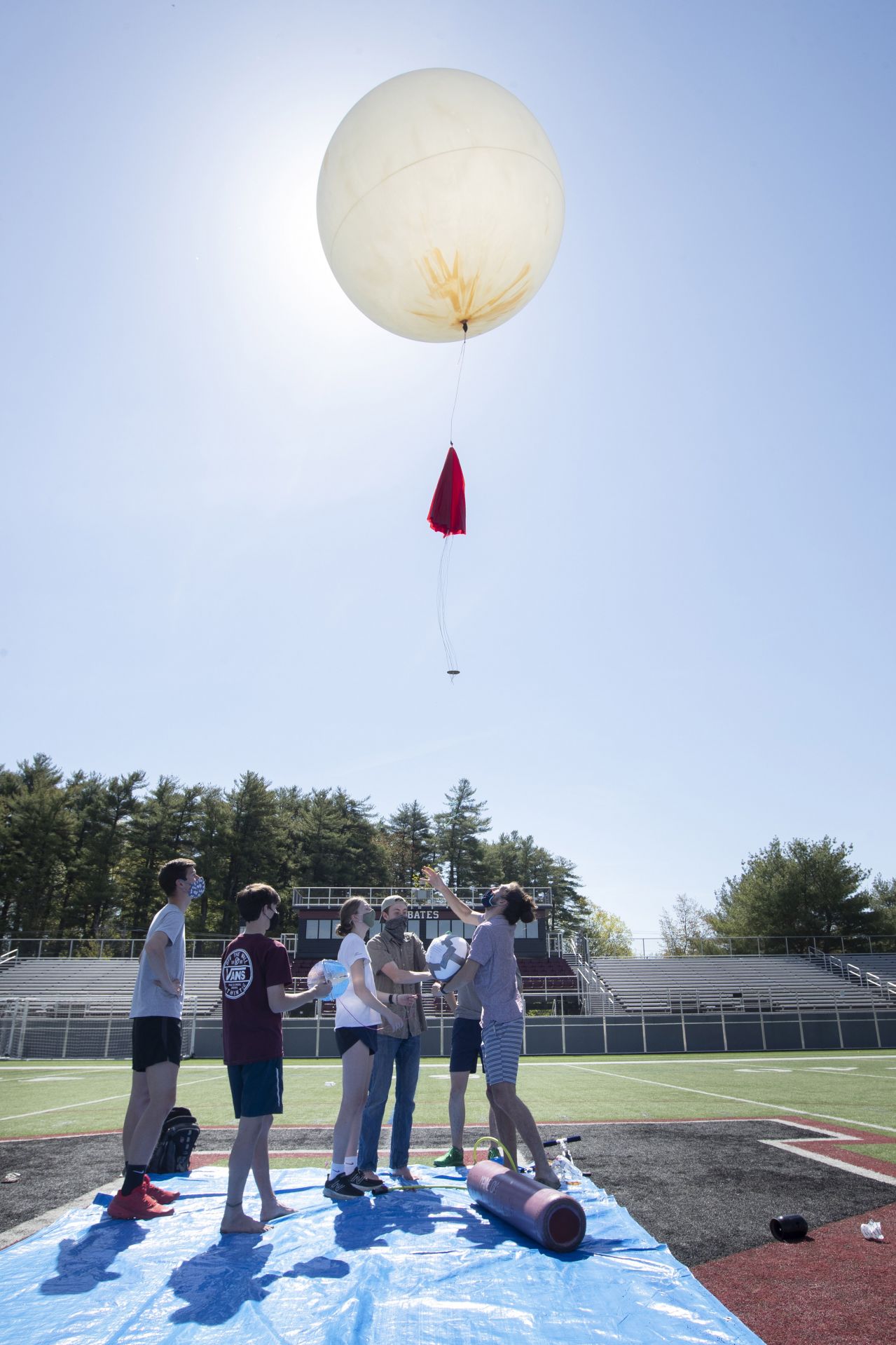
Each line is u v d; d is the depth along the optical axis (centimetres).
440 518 602
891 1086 1249
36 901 4812
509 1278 315
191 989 3238
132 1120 438
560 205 507
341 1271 324
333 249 505
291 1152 636
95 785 5394
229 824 5288
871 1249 383
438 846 6238
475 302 501
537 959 3597
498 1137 480
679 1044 2558
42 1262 340
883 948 4872
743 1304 319
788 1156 605
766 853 5316
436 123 454
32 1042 2423
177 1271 327
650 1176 537
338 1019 475
